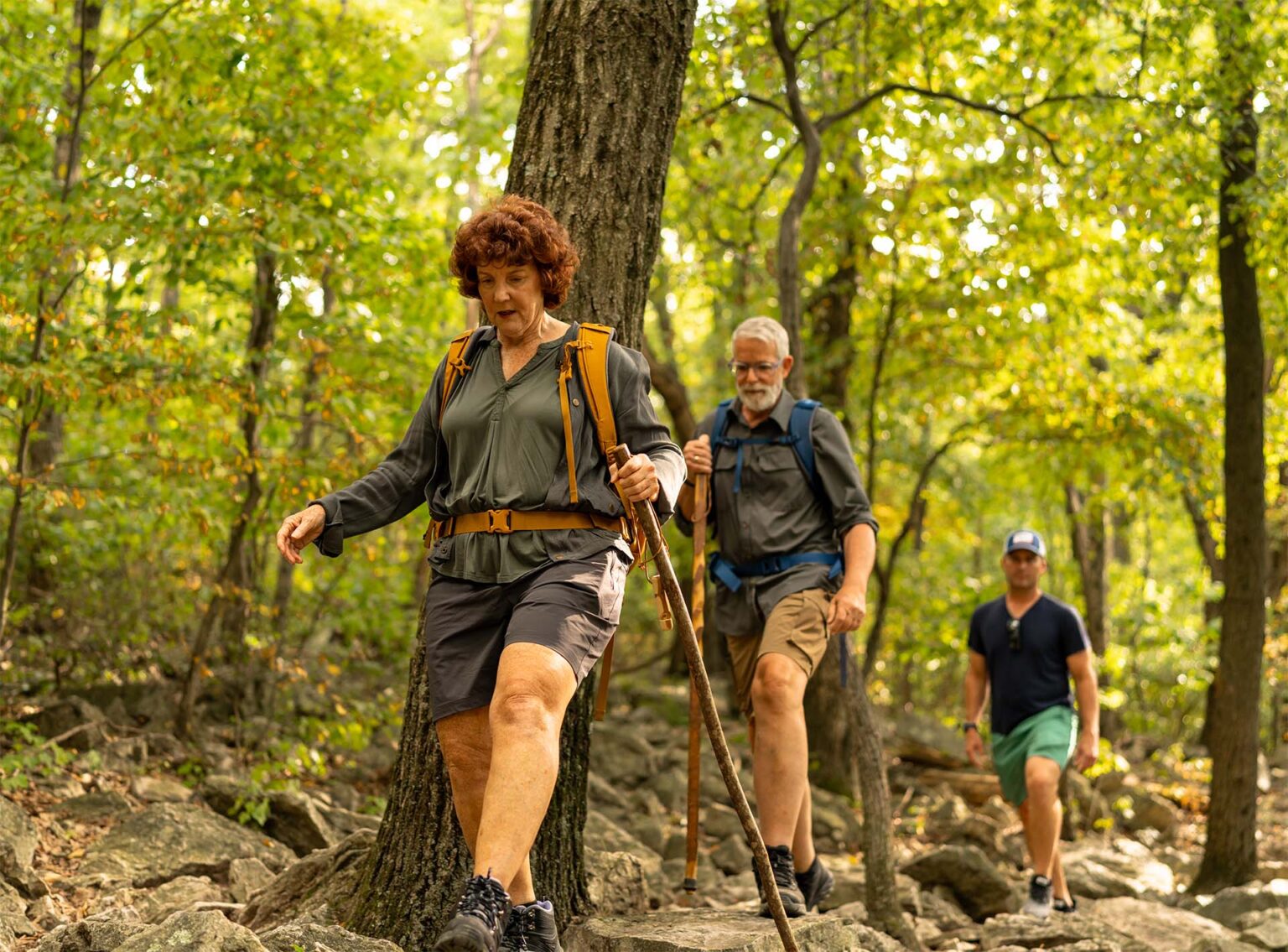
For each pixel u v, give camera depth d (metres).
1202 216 9.37
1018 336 11.31
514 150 4.16
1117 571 15.06
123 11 7.67
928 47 9.25
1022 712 6.85
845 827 9.59
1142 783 13.39
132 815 5.74
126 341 6.51
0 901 4.41
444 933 2.39
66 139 7.71
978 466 17.03
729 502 4.39
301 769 7.77
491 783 2.60
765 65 9.16
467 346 3.09
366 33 8.46
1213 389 12.49
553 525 2.93
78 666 8.45
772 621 4.19
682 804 9.55
